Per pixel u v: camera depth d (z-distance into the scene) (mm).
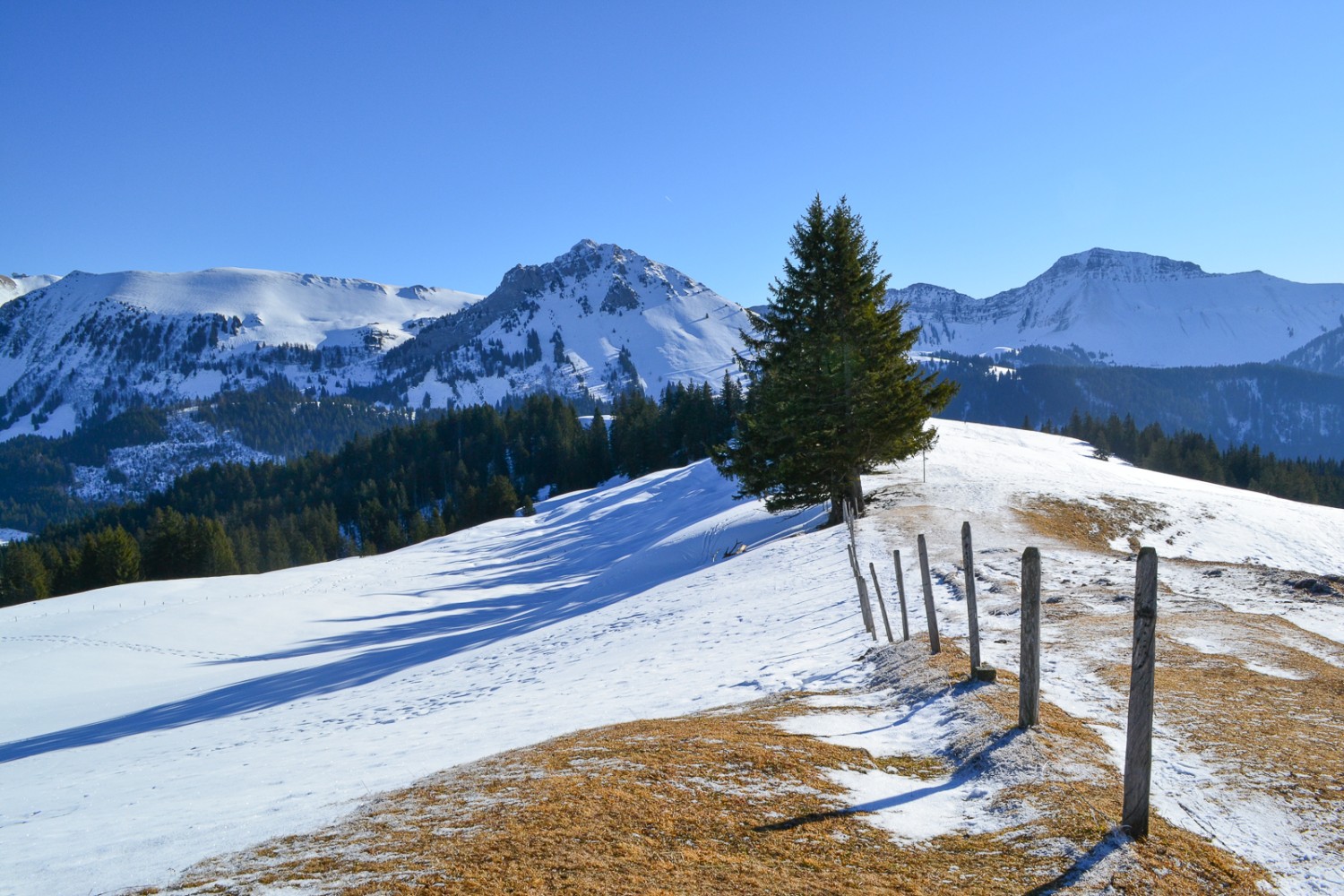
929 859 5586
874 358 34875
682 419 120562
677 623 22328
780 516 43531
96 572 89688
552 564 65750
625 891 4633
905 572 22453
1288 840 5938
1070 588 17938
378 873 4836
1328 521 36094
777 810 6293
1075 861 5410
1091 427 141750
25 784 14406
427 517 133750
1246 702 9000
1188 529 34031
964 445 59812
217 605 50094
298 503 148250
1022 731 7734
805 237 35125
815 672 12781
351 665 32969
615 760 7305
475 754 8969
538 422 153875
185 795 9211
